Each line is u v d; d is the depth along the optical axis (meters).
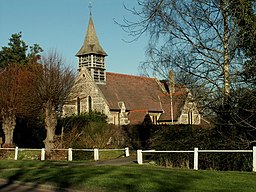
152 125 34.91
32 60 40.41
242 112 17.72
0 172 17.84
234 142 17.84
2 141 39.94
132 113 53.59
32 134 42.12
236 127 18.16
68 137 32.41
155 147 21.73
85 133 33.31
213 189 11.01
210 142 18.92
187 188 11.22
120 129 36.91
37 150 30.39
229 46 17.45
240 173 14.45
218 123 18.48
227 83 17.67
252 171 15.48
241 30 16.84
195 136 20.05
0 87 36.28
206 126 20.58
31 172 16.91
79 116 42.16
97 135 32.69
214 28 18.02
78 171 16.03
